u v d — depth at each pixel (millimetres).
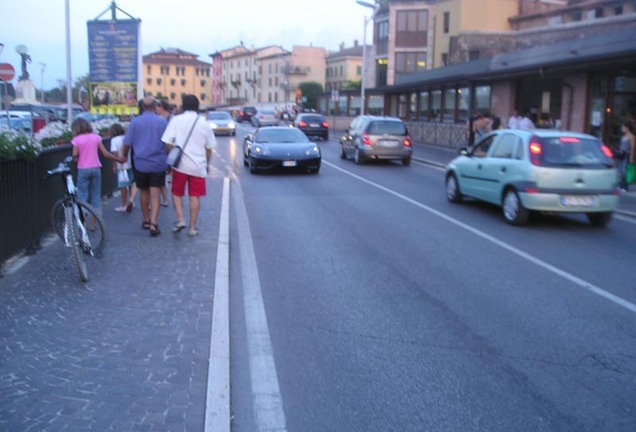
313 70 102750
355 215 12211
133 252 8453
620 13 31922
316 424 4191
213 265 7836
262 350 5465
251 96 115625
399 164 23109
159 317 5887
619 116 19469
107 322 5707
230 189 16000
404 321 6195
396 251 9172
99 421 3910
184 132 9352
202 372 4699
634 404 4512
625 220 12109
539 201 10766
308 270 8109
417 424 4191
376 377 4922
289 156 19141
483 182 12320
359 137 22672
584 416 4324
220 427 3902
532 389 4727
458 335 5824
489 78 26406
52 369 4656
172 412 4070
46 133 12008
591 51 20156
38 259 7867
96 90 25859
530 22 37469
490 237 10195
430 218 11898
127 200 11703
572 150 10930
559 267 8305
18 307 6031
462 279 7699
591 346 5582
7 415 3932
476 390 4699
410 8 53281
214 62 132125
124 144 9484
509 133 11891
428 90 35906
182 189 9594
